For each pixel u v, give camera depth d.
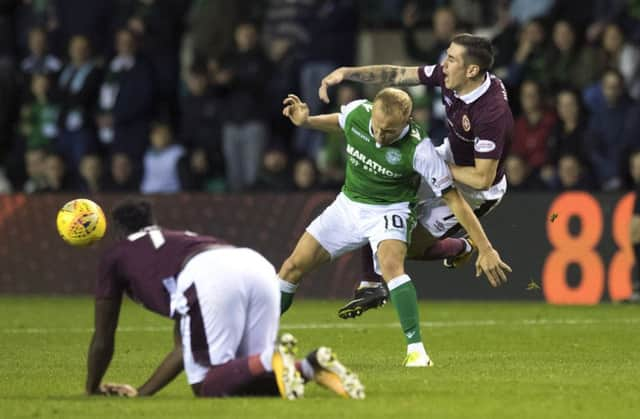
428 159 26.31
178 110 57.78
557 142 48.78
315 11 55.09
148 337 34.38
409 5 54.97
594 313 41.06
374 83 28.27
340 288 48.41
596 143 48.59
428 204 28.14
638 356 28.67
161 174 54.06
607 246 45.03
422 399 21.09
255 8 57.72
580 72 50.66
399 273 26.69
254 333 20.58
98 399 20.80
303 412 19.38
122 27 59.59
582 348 30.55
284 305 28.28
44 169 58.34
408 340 26.69
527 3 53.66
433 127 51.53
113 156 54.91
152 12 57.81
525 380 23.95
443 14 52.19
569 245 45.50
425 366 26.36
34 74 60.31
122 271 20.45
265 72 54.88
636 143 48.34
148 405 20.09
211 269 20.14
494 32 54.81
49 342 33.09
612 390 22.47
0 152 61.34
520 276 46.16
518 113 51.53
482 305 44.94
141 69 56.16
